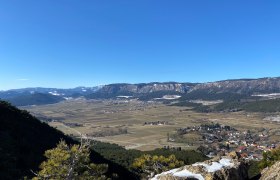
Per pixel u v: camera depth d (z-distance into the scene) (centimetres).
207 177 2023
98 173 2822
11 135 7288
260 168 4625
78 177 2719
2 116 8381
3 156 5512
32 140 7869
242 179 2141
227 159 2269
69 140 10806
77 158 2691
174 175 2044
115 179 6341
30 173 5456
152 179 2089
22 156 6141
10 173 5034
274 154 4656
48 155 2745
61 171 2647
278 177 1991
